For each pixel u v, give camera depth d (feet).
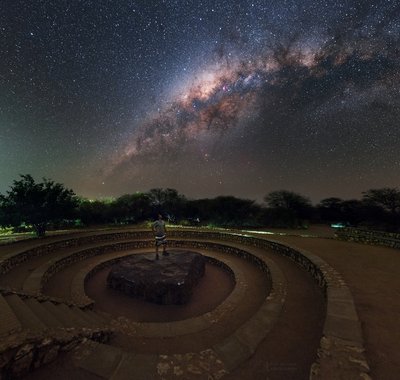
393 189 81.35
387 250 33.45
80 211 78.74
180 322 21.13
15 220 49.39
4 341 10.73
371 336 13.03
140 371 11.49
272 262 33.22
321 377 9.32
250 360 13.55
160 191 99.50
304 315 19.03
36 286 26.13
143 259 35.76
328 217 97.50
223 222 90.74
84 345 13.08
